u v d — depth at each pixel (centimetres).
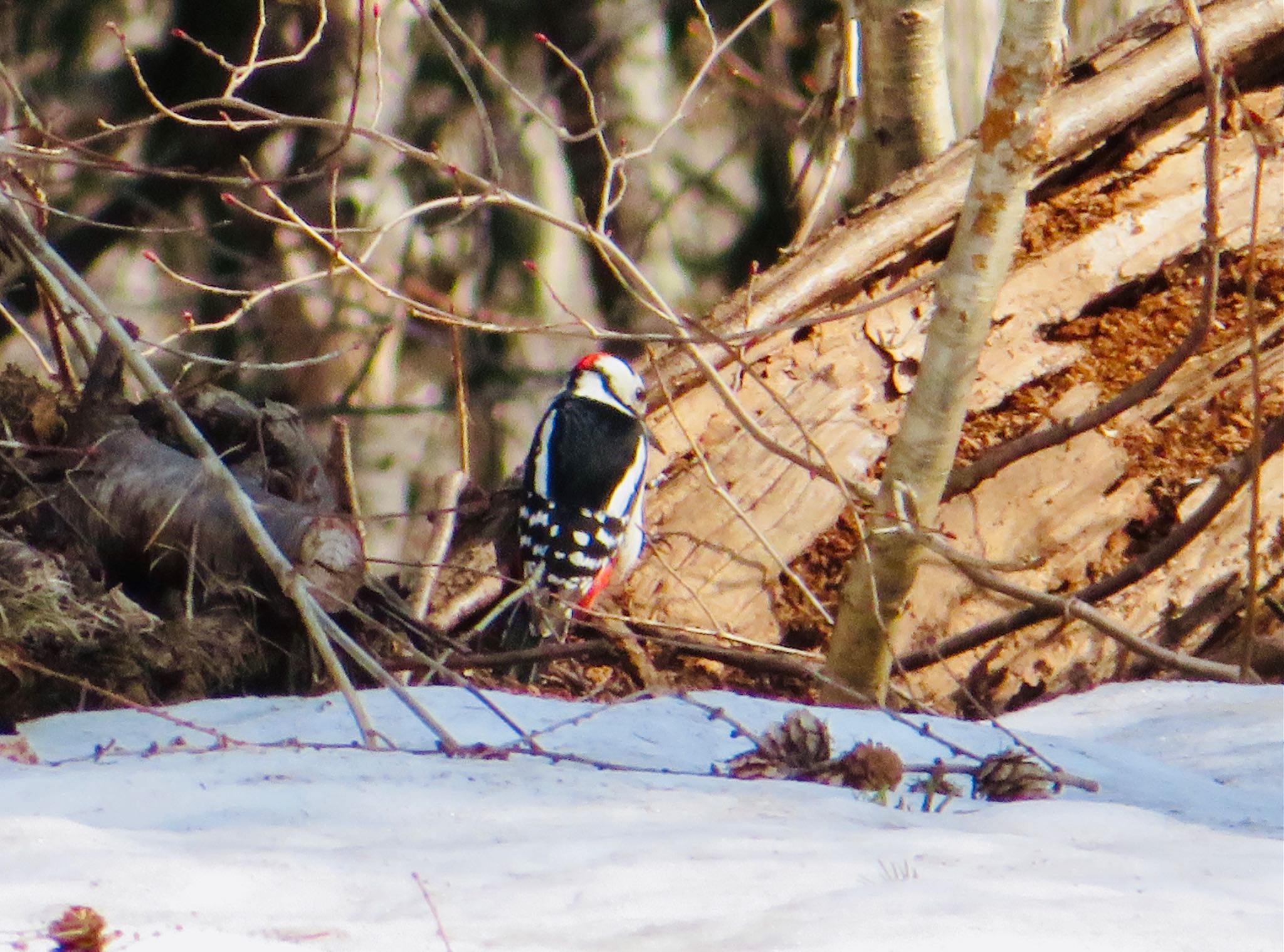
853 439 1280
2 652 774
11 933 338
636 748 671
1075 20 1867
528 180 2017
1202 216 1377
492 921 367
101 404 949
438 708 721
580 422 1198
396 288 1923
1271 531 1209
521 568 1180
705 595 1216
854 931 366
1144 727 827
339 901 379
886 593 983
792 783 586
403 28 1983
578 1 2061
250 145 1952
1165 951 369
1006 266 910
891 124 1566
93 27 1942
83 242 1905
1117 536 1223
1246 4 1410
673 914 379
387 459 1941
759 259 2102
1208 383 1289
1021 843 477
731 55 2000
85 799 492
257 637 903
